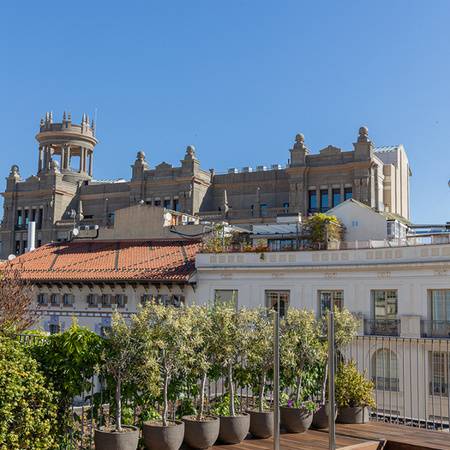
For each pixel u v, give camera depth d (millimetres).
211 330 11938
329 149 56750
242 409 14289
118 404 10250
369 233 37062
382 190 58719
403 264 25656
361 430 12938
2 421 9141
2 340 10172
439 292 25016
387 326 26125
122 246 39031
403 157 65438
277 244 30406
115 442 9711
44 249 41406
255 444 11578
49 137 80312
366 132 55156
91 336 10445
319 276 28094
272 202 61812
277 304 29156
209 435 10898
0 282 17234
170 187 64375
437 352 24359
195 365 11289
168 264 33812
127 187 69938
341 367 14156
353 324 14445
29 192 73000
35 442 9602
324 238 31344
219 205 64938
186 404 12258
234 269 30172
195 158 62781
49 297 35750
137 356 10477
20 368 9570
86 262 36938
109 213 70812
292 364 12711
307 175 57281
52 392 9883
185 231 38812
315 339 13586
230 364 12047
